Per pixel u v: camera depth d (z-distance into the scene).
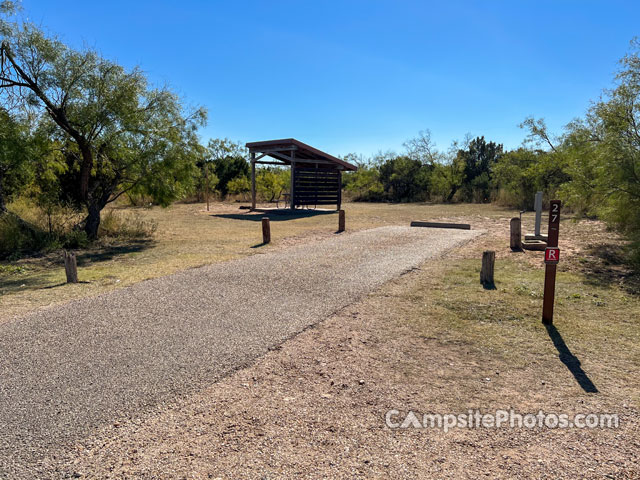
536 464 2.44
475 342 4.29
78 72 11.28
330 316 5.12
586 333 4.51
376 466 2.42
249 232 13.78
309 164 24.73
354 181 35.34
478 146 33.38
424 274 7.20
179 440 2.68
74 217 13.40
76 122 11.65
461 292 6.06
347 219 17.80
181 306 5.55
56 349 4.14
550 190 21.14
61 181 16.36
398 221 16.73
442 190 31.27
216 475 2.35
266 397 3.22
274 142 22.03
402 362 3.83
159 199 12.99
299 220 17.62
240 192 32.34
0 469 2.41
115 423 2.87
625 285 6.45
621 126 8.63
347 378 3.53
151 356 3.97
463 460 2.48
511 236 9.68
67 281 7.07
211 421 2.89
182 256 9.44
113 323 4.90
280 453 2.54
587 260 8.29
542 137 21.06
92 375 3.58
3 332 4.63
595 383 3.44
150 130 12.61
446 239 11.28
